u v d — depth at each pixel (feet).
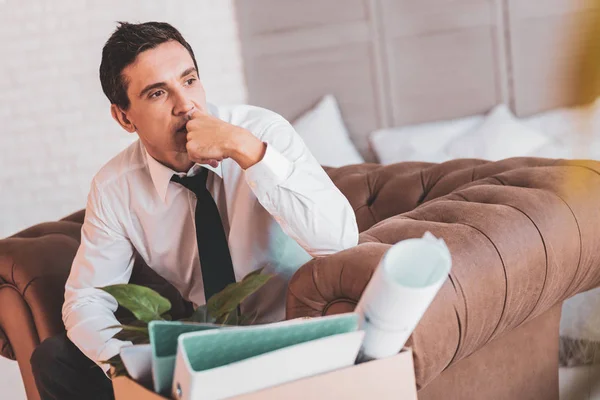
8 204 15.44
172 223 6.35
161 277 7.26
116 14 14.98
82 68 15.03
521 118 13.42
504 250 4.95
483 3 13.39
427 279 3.23
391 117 14.47
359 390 3.39
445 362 4.58
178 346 3.12
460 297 4.54
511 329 5.56
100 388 6.72
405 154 13.66
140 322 4.08
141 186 6.31
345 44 14.47
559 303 6.52
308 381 3.27
